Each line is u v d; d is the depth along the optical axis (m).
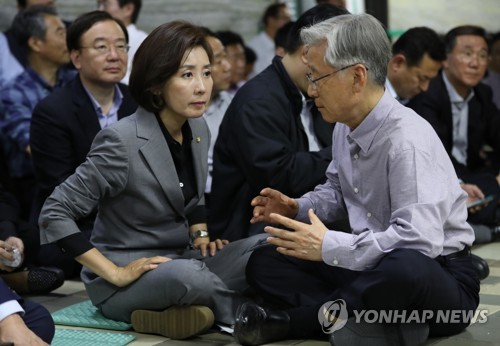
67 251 6.72
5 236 8.40
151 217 6.87
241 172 8.15
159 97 6.73
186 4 14.74
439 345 6.19
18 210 9.01
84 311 7.35
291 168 7.84
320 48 5.98
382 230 6.25
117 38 8.88
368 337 5.88
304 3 15.41
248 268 6.77
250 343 6.31
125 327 6.89
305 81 7.97
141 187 6.74
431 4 15.77
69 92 8.95
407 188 5.85
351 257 5.87
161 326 6.67
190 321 6.53
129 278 6.68
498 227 10.16
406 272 5.69
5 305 5.42
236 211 8.21
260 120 7.89
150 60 6.61
